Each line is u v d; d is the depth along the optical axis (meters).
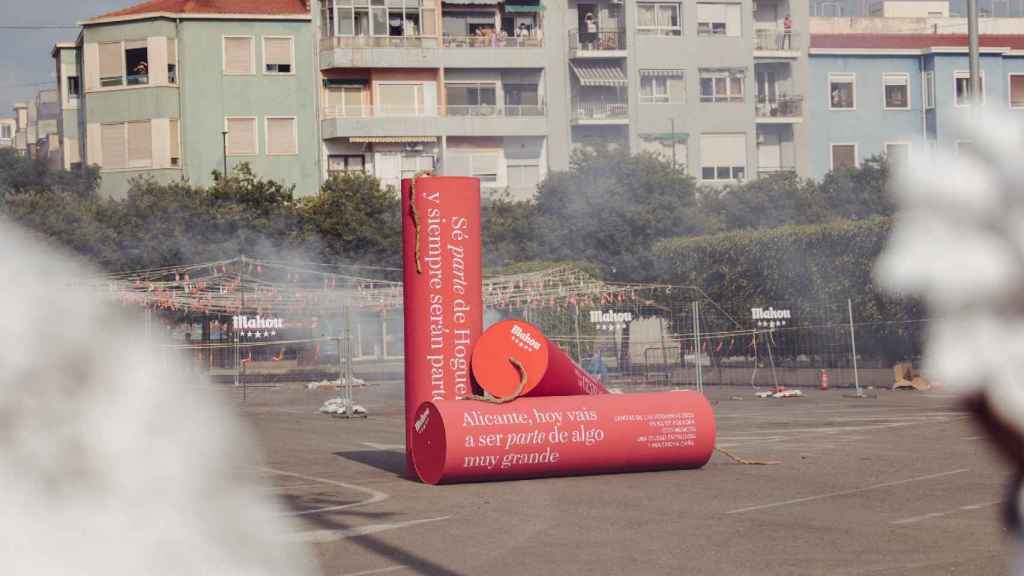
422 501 11.18
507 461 12.47
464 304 13.45
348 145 62.12
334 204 51.53
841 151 66.75
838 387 30.58
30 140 116.31
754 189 56.56
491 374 13.24
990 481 11.48
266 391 32.72
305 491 11.74
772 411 23.41
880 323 29.47
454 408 12.44
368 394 32.09
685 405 13.33
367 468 14.34
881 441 16.28
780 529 9.12
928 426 18.34
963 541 8.27
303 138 61.44
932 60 66.50
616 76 64.00
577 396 13.09
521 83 64.12
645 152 55.06
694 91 64.62
